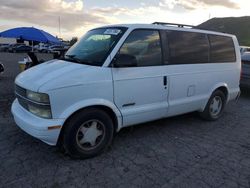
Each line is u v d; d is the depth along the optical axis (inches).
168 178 139.1
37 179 133.1
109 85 155.4
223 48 231.1
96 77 150.7
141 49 171.3
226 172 147.9
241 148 181.2
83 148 153.5
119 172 142.8
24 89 151.0
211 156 166.7
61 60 174.1
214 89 224.7
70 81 142.9
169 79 185.8
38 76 151.4
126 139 186.9
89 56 165.3
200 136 199.8
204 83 214.4
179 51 193.2
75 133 148.1
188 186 132.6
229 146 183.6
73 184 130.3
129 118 169.0
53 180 132.9
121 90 161.3
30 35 460.1
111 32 173.2
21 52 1574.8
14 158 152.6
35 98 142.1
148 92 175.3
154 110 180.5
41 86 139.5
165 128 213.0
